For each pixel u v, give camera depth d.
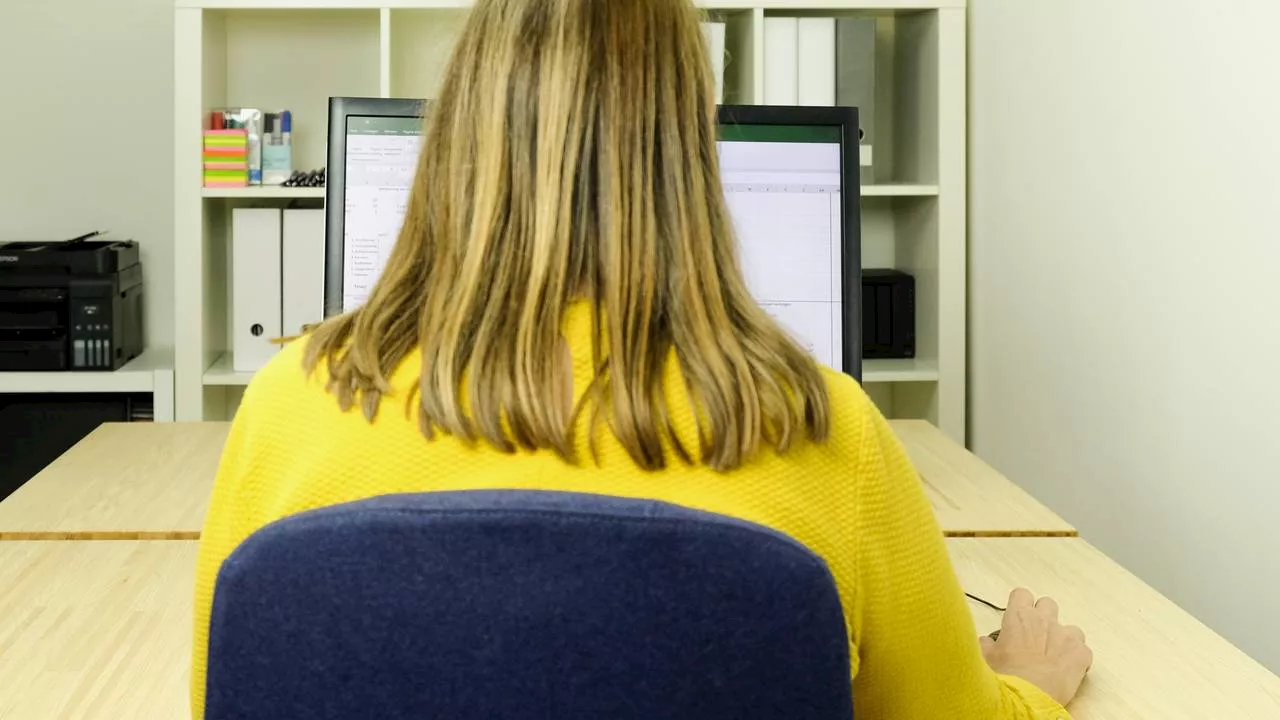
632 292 0.71
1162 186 2.04
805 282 1.70
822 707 0.59
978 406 3.03
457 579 0.56
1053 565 1.37
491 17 0.78
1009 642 1.04
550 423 0.68
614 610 0.56
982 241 2.97
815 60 2.95
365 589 0.56
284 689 0.58
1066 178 2.45
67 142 3.43
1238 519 1.80
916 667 0.75
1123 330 2.20
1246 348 1.78
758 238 1.70
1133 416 2.16
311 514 0.58
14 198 3.43
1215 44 1.86
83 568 1.33
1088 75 2.33
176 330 3.01
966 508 1.61
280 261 3.00
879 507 0.72
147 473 1.78
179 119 2.97
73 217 3.45
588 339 0.71
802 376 0.72
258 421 0.75
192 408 3.04
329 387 0.73
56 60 3.40
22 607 1.21
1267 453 1.72
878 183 3.40
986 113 2.92
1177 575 2.01
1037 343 2.61
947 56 3.00
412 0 2.96
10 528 1.48
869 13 3.11
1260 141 1.73
